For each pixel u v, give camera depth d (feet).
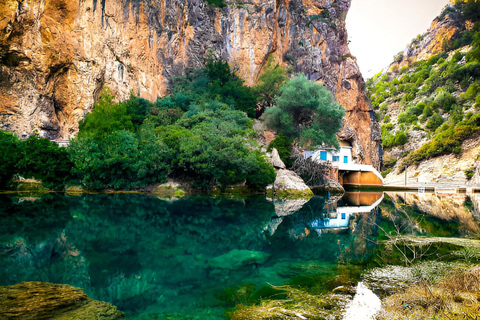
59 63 105.91
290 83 134.31
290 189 104.78
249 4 171.73
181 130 93.30
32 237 34.91
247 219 52.85
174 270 25.54
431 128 321.93
